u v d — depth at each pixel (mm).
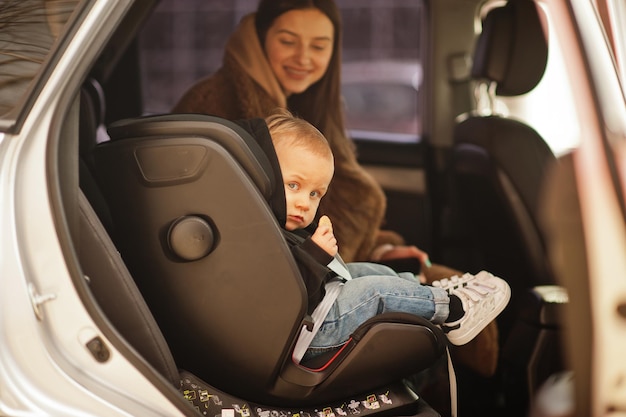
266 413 1637
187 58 6281
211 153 1505
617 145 1571
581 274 1653
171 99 3186
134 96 2781
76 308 1351
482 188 2678
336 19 2490
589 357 1619
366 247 2629
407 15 3402
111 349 1366
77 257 1369
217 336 1584
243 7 2773
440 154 2934
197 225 1511
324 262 1649
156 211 1528
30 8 1380
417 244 2973
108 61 2434
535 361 2230
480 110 2881
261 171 1555
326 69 2498
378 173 2973
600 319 1587
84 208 1445
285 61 2436
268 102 2428
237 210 1528
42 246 1340
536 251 2549
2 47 1371
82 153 1704
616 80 1595
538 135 2635
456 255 2932
